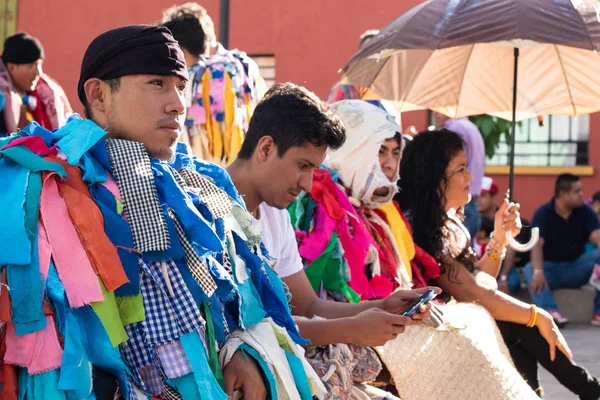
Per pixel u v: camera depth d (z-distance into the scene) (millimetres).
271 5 13852
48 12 14398
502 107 6004
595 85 5812
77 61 14367
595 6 4988
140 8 14156
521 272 10414
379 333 3271
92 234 2404
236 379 2736
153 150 2611
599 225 9625
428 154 4875
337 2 13641
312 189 4027
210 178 2854
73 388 2311
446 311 4199
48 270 2355
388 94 5766
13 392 2344
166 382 2537
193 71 5730
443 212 4871
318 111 3256
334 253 3994
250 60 6008
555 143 13656
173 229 2537
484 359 4059
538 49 5832
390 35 5152
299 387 2879
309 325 3311
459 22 4941
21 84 7543
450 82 5934
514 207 5168
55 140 2547
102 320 2385
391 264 4391
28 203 2381
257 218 3469
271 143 3254
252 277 2900
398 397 4160
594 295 9562
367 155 4336
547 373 7172
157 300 2518
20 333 2307
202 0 14070
